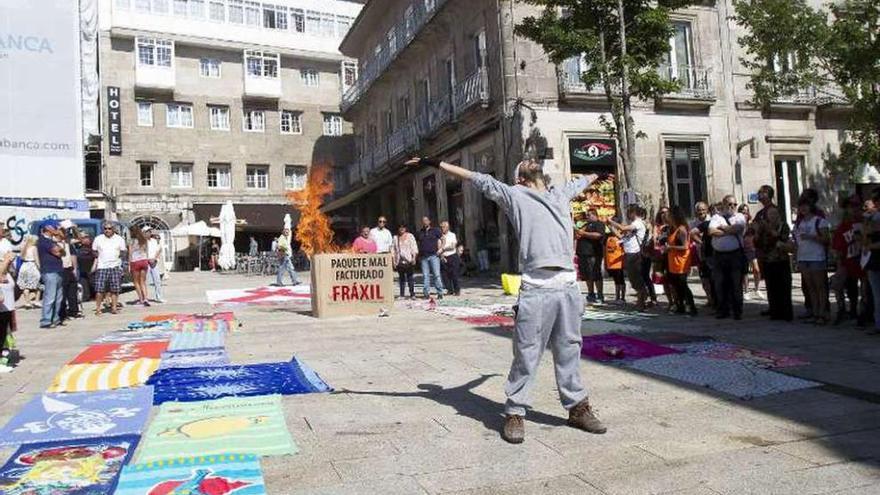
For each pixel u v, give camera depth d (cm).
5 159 1875
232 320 1065
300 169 3984
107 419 470
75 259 1203
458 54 2139
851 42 1443
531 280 419
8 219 1833
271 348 783
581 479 351
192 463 376
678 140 1930
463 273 2081
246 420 463
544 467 369
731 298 941
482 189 438
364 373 626
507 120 1806
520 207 426
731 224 920
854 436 408
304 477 359
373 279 1102
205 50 3747
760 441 405
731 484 340
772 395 510
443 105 2191
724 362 626
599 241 1174
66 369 657
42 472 363
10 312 713
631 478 351
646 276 1063
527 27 1459
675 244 973
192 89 3706
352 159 4084
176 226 3625
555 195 439
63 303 1130
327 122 4078
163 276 2442
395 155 2709
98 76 3023
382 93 3094
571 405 434
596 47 1395
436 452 397
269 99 3881
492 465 374
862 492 325
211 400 523
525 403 416
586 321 927
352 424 456
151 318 1137
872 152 1571
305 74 4028
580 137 1817
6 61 1884
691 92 1920
